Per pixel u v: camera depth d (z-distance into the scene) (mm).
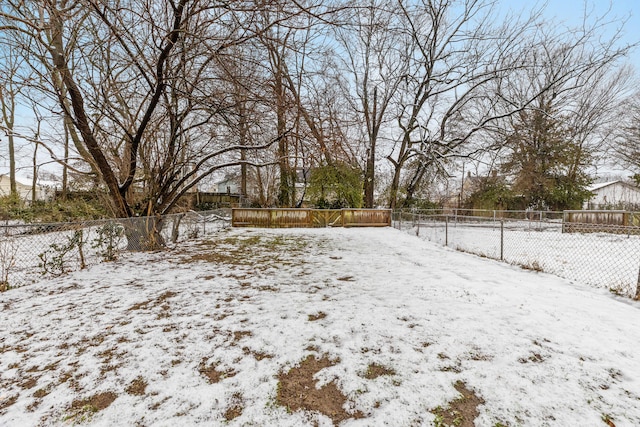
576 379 2160
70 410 1871
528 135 20391
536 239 10250
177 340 2766
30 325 3086
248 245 8523
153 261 6258
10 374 2246
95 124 6312
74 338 2807
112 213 8031
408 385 2102
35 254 5031
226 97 6371
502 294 4004
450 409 1869
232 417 1805
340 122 8500
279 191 18156
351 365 2352
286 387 2092
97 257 6027
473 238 10531
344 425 1742
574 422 1755
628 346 2623
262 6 4484
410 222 13734
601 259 6812
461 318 3225
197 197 18688
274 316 3316
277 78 6219
